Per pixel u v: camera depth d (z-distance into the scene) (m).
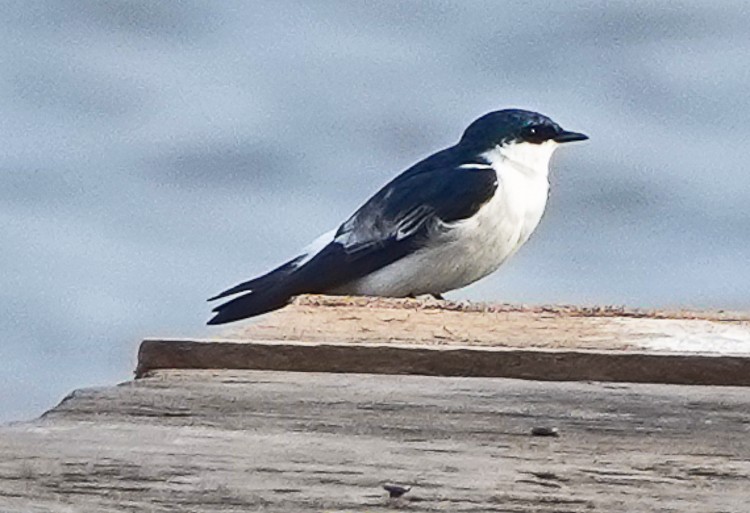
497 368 1.13
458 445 0.87
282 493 0.77
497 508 0.75
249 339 1.20
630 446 0.88
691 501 0.77
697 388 1.05
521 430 0.91
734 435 0.91
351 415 0.94
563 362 1.13
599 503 0.77
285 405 0.96
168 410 0.94
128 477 0.79
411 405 0.97
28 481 0.77
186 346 1.13
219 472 0.80
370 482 0.79
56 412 0.92
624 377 1.12
